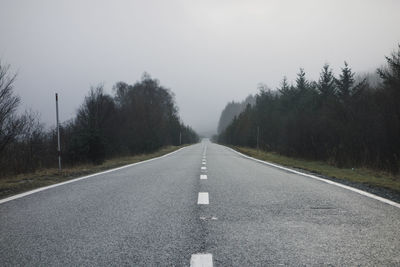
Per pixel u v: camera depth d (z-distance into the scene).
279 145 33.75
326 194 7.00
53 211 5.38
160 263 3.04
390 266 2.94
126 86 71.19
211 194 7.00
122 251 3.38
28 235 3.98
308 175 11.18
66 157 18.94
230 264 3.00
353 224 4.43
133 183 9.09
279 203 5.97
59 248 3.48
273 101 65.75
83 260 3.13
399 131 15.82
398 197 6.67
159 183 9.01
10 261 3.12
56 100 13.38
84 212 5.28
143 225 4.42
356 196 6.75
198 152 35.78
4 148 13.63
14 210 5.49
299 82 54.88
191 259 3.13
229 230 4.15
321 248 3.44
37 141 17.30
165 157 25.69
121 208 5.58
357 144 18.38
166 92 77.88
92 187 8.34
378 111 17.70
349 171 13.70
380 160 15.85
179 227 4.30
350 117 20.47
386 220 4.66
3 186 8.71
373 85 22.59
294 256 3.20
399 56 16.78
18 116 13.77
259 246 3.51
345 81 40.38
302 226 4.34
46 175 11.77
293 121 28.03
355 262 3.04
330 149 21.39
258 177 10.44
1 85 12.46
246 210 5.36
